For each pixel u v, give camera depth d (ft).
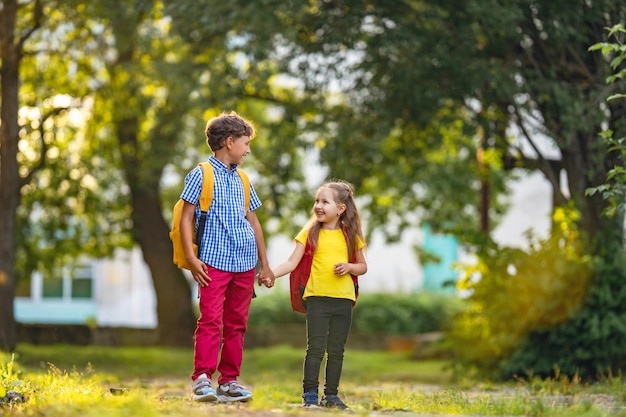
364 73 62.54
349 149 65.98
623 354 48.47
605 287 48.67
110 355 71.77
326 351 27.94
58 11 66.90
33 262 88.48
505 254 52.49
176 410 22.72
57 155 80.89
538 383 42.65
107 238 92.89
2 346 66.33
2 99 66.64
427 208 92.32
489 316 51.19
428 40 52.90
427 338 92.63
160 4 63.16
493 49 55.52
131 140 83.82
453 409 26.68
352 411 25.16
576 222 52.90
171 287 87.56
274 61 63.16
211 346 26.84
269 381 52.49
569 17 47.85
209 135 27.68
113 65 73.41
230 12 55.93
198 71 64.75
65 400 24.95
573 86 50.93
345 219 27.84
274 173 80.18
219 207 27.07
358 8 54.75
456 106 60.70
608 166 49.42
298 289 27.86
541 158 56.49
